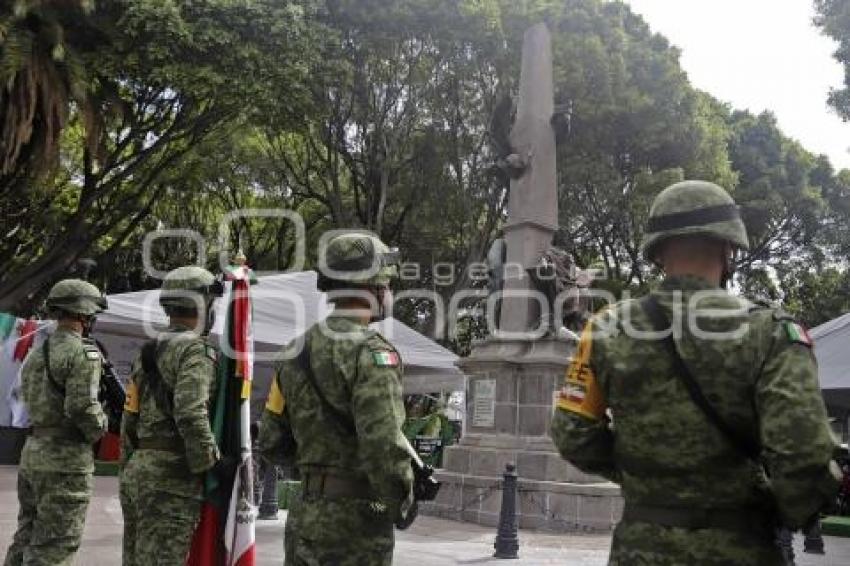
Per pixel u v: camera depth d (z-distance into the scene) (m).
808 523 2.34
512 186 14.12
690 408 2.49
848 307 34.78
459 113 24.56
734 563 2.43
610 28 24.81
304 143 25.20
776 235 33.62
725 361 2.46
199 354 4.55
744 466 2.49
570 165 25.02
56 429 5.16
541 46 14.71
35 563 5.03
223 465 4.77
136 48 18.19
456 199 25.62
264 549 8.42
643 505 2.57
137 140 21.38
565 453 2.79
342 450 3.45
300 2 20.48
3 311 19.67
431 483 3.46
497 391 12.48
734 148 31.38
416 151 25.23
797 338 2.41
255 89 18.44
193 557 4.74
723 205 2.71
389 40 22.28
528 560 8.52
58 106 16.83
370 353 3.40
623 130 25.25
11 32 15.77
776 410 2.32
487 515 11.44
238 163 26.08
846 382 9.36
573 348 12.50
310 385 3.51
